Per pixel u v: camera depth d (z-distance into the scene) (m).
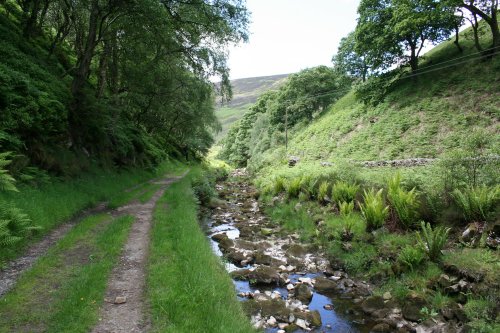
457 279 7.04
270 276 8.44
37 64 14.88
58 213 9.20
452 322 6.04
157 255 7.02
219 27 17.95
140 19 15.48
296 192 17.09
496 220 7.71
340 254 9.87
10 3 19.84
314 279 8.66
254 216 16.69
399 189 10.17
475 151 9.91
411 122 28.86
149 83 23.55
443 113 27.12
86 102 15.68
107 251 7.04
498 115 23.08
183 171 36.72
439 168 10.18
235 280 8.55
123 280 5.76
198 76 21.62
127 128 24.16
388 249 8.90
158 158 31.39
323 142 39.06
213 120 48.75
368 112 36.69
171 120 42.38
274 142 58.62
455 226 8.66
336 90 61.34
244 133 89.69
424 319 6.35
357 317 6.81
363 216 11.20
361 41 38.44
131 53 20.75
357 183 14.47
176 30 18.48
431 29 32.66
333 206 13.50
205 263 6.79
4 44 13.51
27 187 9.08
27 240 7.12
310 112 63.84
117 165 19.73
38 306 4.61
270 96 90.81
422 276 7.59
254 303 6.94
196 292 5.30
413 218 9.46
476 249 7.51
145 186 19.42
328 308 7.20
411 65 36.00
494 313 5.84
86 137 16.17
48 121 11.76
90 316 4.44
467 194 8.62
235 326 4.69
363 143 31.52
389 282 7.90
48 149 12.01
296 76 64.44
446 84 29.86
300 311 6.83
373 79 38.56
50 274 5.70
